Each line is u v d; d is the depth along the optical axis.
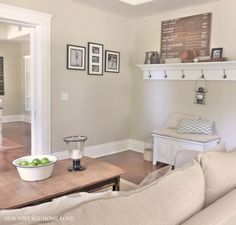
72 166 2.28
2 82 7.49
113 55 4.41
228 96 3.58
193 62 3.75
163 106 4.37
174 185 0.93
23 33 6.09
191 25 3.92
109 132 4.54
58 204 0.87
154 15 4.35
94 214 0.69
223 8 3.57
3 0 3.01
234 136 3.57
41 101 3.52
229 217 0.90
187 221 0.85
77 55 3.87
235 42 3.48
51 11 3.48
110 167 2.34
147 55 4.37
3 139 5.31
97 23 4.08
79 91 3.98
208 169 1.15
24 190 1.79
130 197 0.81
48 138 3.65
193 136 3.52
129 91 4.80
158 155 3.86
